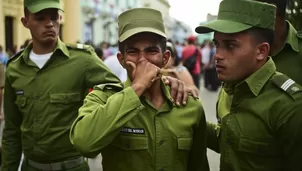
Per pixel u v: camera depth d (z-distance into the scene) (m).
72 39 22.36
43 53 2.55
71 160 2.53
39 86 2.51
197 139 1.90
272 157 1.63
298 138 1.55
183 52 10.62
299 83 2.09
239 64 1.61
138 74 1.65
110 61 4.97
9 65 2.63
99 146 1.56
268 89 1.65
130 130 1.72
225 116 1.77
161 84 1.81
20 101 2.55
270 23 1.62
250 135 1.64
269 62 1.67
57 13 2.54
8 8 17.08
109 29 31.94
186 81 3.82
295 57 2.12
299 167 1.59
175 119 1.78
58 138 2.49
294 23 2.53
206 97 11.57
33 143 2.52
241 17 1.59
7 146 2.69
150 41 1.70
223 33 1.61
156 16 1.73
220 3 1.68
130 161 1.72
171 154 1.75
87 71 2.57
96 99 1.72
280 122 1.58
